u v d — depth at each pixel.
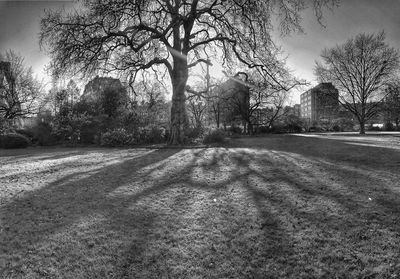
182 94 18.03
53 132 21.72
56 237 3.90
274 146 15.98
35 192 6.14
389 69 36.41
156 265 3.21
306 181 6.46
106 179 7.26
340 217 4.34
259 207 4.88
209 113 43.00
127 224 4.30
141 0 14.53
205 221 4.36
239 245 3.62
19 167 9.50
